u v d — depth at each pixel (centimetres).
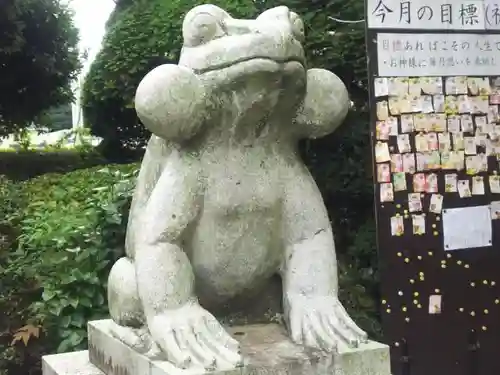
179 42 509
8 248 345
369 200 337
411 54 266
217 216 168
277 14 162
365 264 327
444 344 265
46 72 841
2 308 304
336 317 167
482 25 271
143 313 175
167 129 161
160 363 153
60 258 325
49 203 521
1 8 761
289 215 175
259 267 174
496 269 269
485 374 267
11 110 881
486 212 269
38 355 308
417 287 263
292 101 166
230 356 151
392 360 262
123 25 581
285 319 176
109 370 186
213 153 168
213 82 160
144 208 181
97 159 841
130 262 185
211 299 177
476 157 269
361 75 326
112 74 580
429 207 265
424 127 266
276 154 175
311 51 328
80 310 314
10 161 877
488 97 271
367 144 330
